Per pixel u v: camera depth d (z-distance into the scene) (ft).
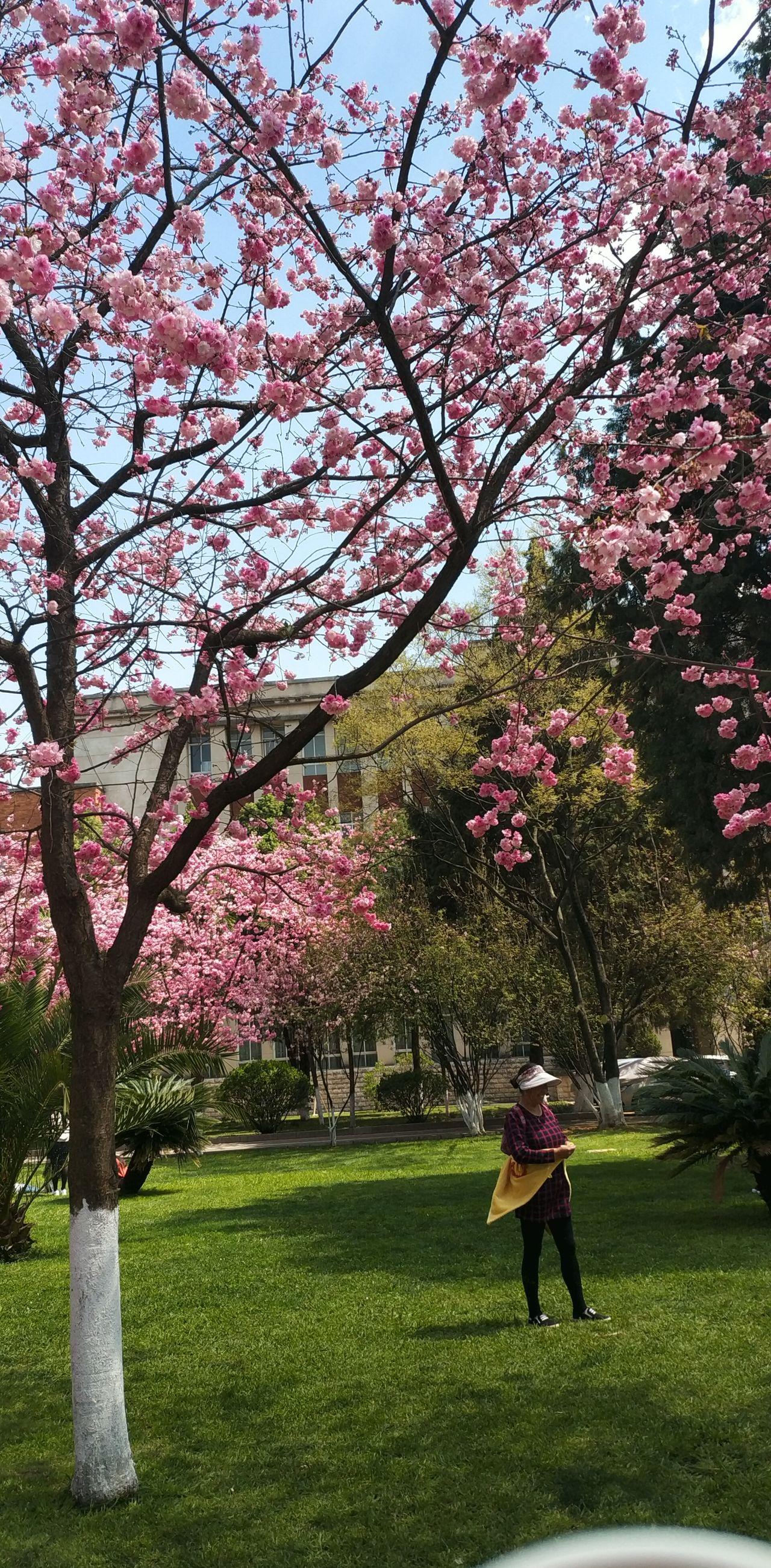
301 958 79.36
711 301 23.24
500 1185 23.04
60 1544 14.26
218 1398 19.57
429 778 78.43
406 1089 96.27
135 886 17.87
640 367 26.43
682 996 74.43
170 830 49.90
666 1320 21.85
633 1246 29.63
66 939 17.04
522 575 29.63
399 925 78.59
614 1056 74.23
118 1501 15.60
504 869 79.61
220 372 15.10
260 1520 14.51
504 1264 28.50
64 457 19.83
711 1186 40.75
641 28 16.42
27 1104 34.35
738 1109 32.09
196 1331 24.16
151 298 15.33
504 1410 17.63
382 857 75.82
